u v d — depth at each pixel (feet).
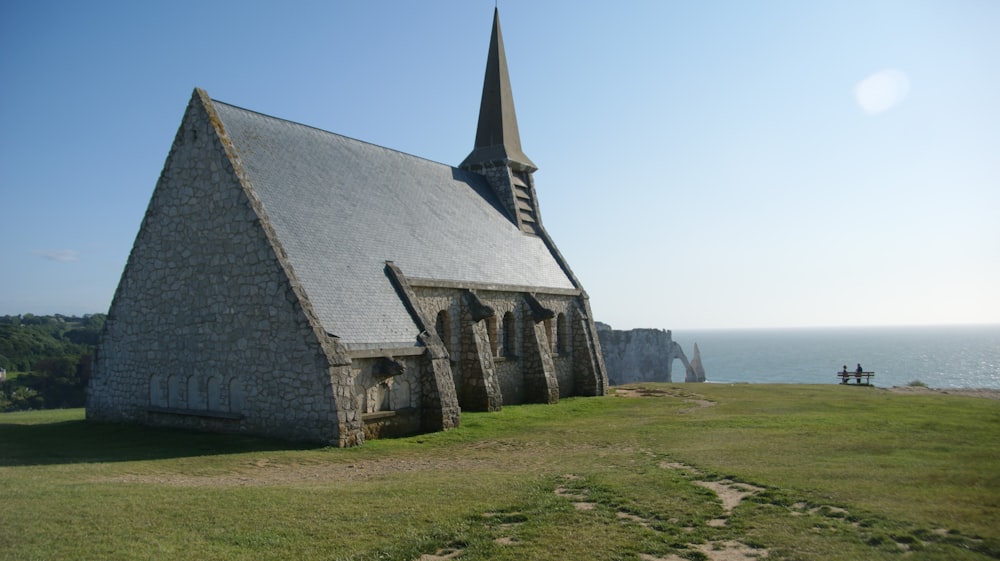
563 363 145.28
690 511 45.93
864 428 84.53
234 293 86.38
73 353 249.34
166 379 92.63
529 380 129.18
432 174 137.18
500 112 159.02
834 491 49.93
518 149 163.22
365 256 98.68
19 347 239.30
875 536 39.99
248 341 84.74
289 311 81.56
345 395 79.10
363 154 120.98
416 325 95.71
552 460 68.90
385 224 109.19
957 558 36.47
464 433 89.35
